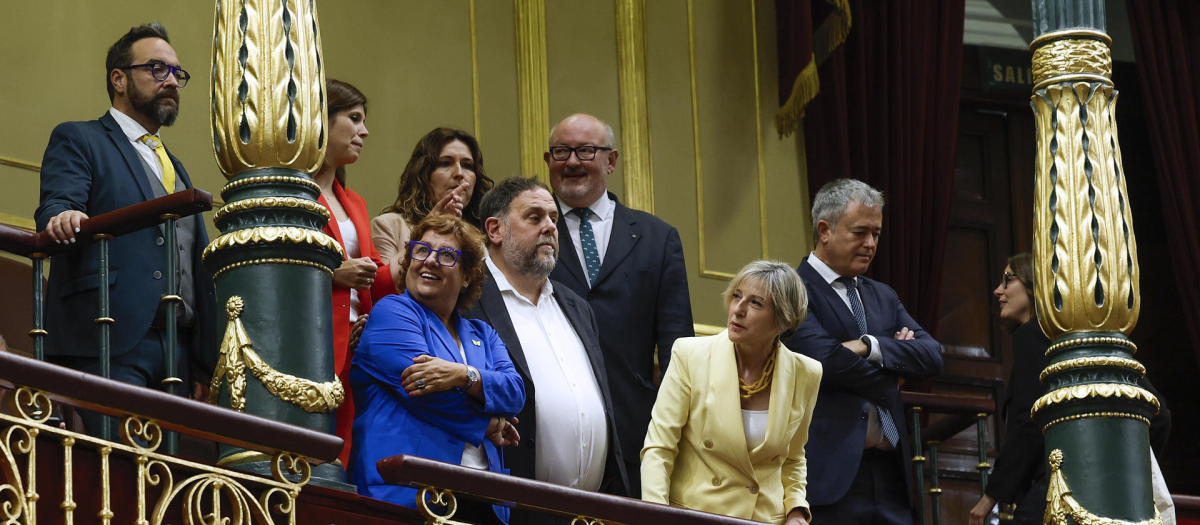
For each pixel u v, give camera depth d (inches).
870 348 481.1
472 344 394.0
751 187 781.9
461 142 499.5
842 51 784.9
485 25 735.7
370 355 371.2
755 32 804.6
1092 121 472.7
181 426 299.6
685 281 495.5
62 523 283.0
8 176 590.6
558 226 499.8
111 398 289.1
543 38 746.8
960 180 871.7
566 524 405.4
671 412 422.0
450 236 390.9
